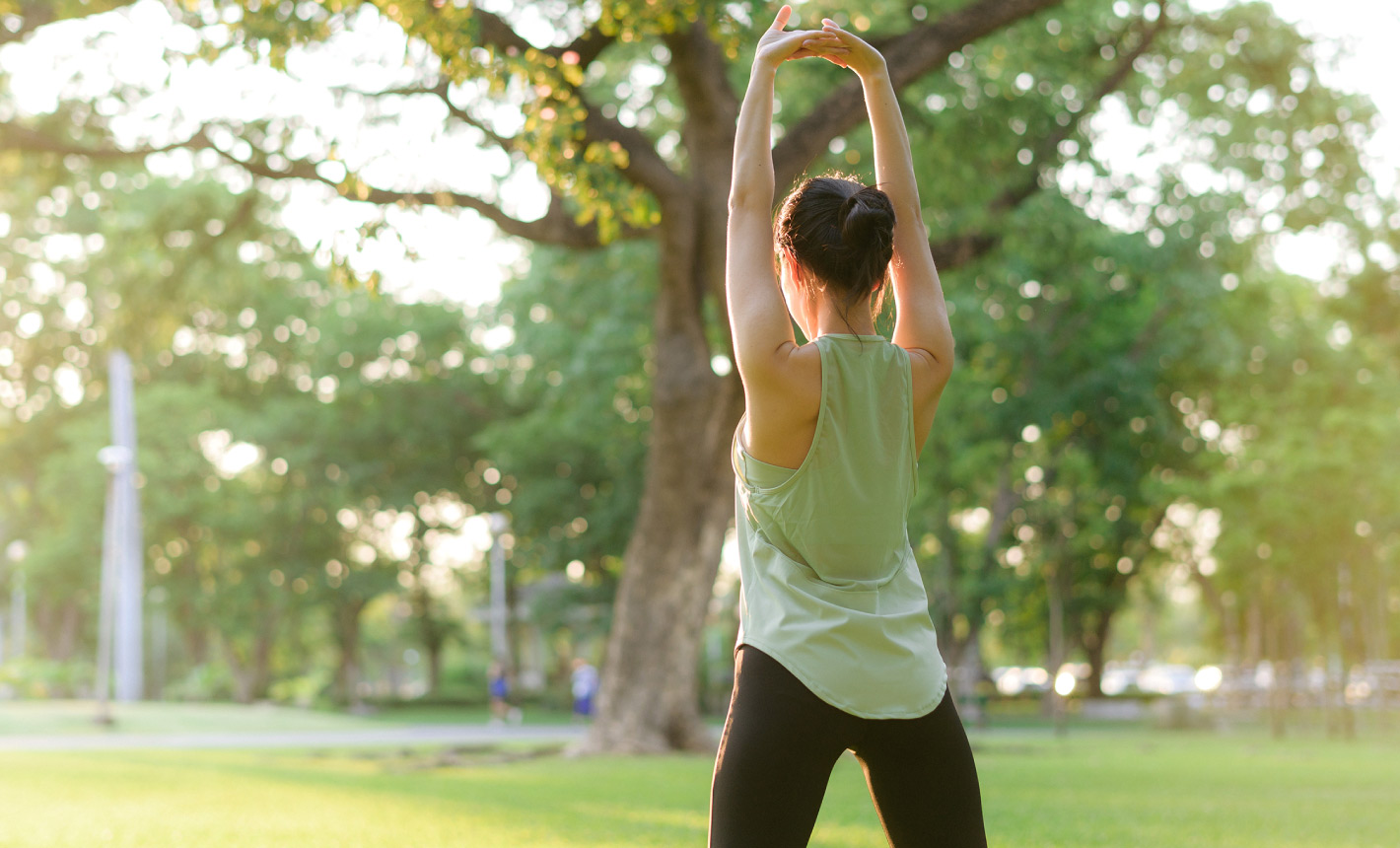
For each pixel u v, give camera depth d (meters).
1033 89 16.61
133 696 38.88
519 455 39.38
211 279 19.88
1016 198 16.62
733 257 2.08
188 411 45.72
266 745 21.14
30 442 50.84
